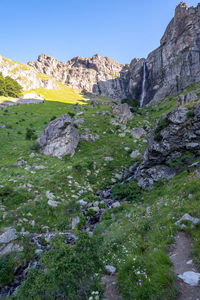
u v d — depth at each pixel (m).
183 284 4.47
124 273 5.82
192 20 107.19
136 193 19.06
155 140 21.80
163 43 133.25
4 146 34.75
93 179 24.23
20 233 12.10
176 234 7.23
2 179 20.47
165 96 106.56
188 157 18.38
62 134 33.69
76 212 16.55
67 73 198.38
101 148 36.34
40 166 26.55
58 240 6.45
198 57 99.38
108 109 78.75
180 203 10.03
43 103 91.06
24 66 145.50
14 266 9.67
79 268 4.97
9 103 81.06
